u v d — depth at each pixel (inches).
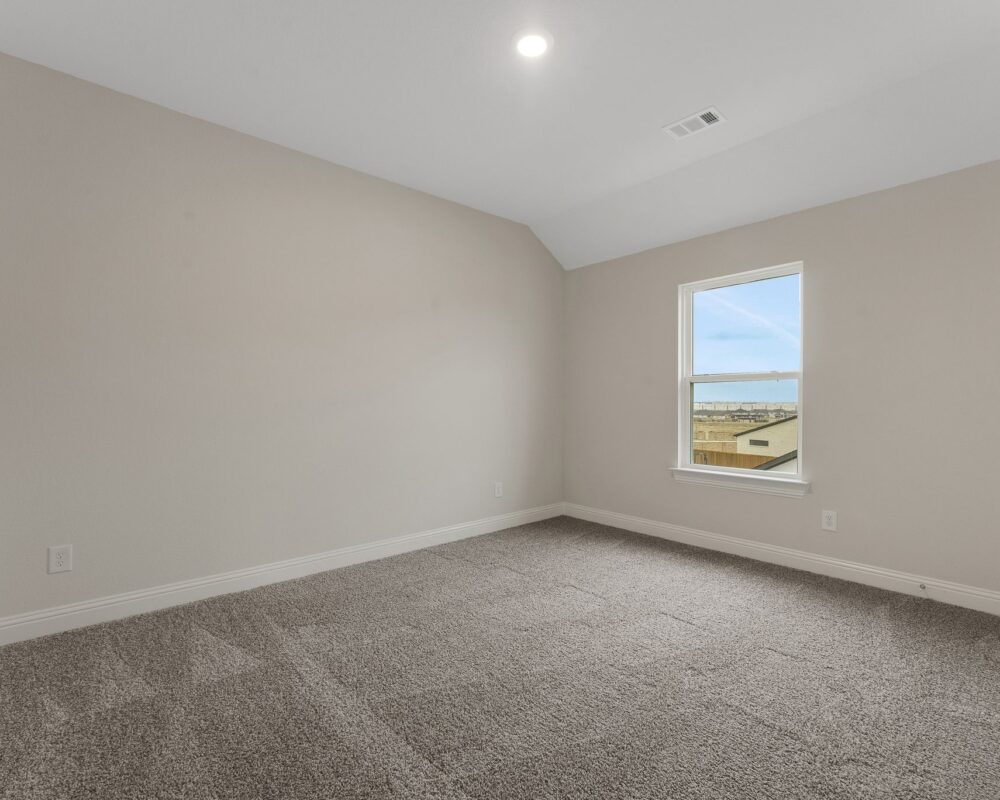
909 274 108.8
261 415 115.8
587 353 174.4
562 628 94.9
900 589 110.9
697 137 115.0
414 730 65.8
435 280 146.7
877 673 79.3
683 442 150.7
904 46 84.4
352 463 130.2
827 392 121.0
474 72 92.7
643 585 116.1
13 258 87.8
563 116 107.0
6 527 88.0
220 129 110.4
